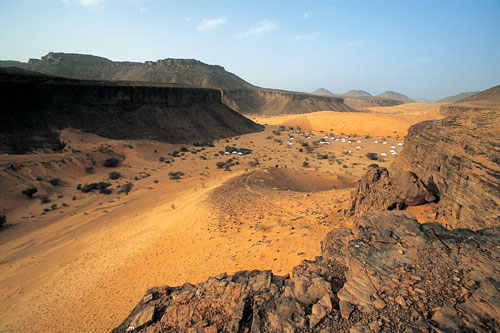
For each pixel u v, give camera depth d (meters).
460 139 13.77
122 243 23.33
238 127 131.00
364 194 17.42
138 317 7.93
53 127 70.00
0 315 15.90
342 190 29.41
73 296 16.17
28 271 21.58
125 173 61.22
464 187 12.30
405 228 9.32
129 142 77.56
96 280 17.45
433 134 17.27
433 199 14.68
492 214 10.13
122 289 15.63
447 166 14.10
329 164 68.88
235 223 21.78
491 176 10.58
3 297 17.94
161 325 7.60
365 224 10.13
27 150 59.66
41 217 38.09
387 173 17.23
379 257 7.93
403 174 16.05
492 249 7.40
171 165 68.62
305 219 20.08
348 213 18.28
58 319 14.22
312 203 24.52
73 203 43.84
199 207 27.27
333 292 7.41
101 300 15.05
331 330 6.00
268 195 30.30
